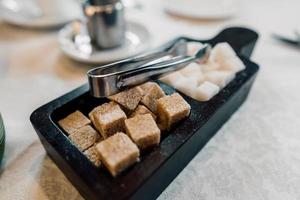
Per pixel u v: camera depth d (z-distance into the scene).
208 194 0.13
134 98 0.14
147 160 0.12
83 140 0.13
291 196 0.13
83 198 0.13
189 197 0.13
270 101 0.19
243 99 0.19
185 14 0.31
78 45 0.24
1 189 0.14
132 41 0.25
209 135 0.16
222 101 0.15
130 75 0.14
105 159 0.11
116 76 0.14
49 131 0.13
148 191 0.12
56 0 0.28
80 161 0.11
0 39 0.27
